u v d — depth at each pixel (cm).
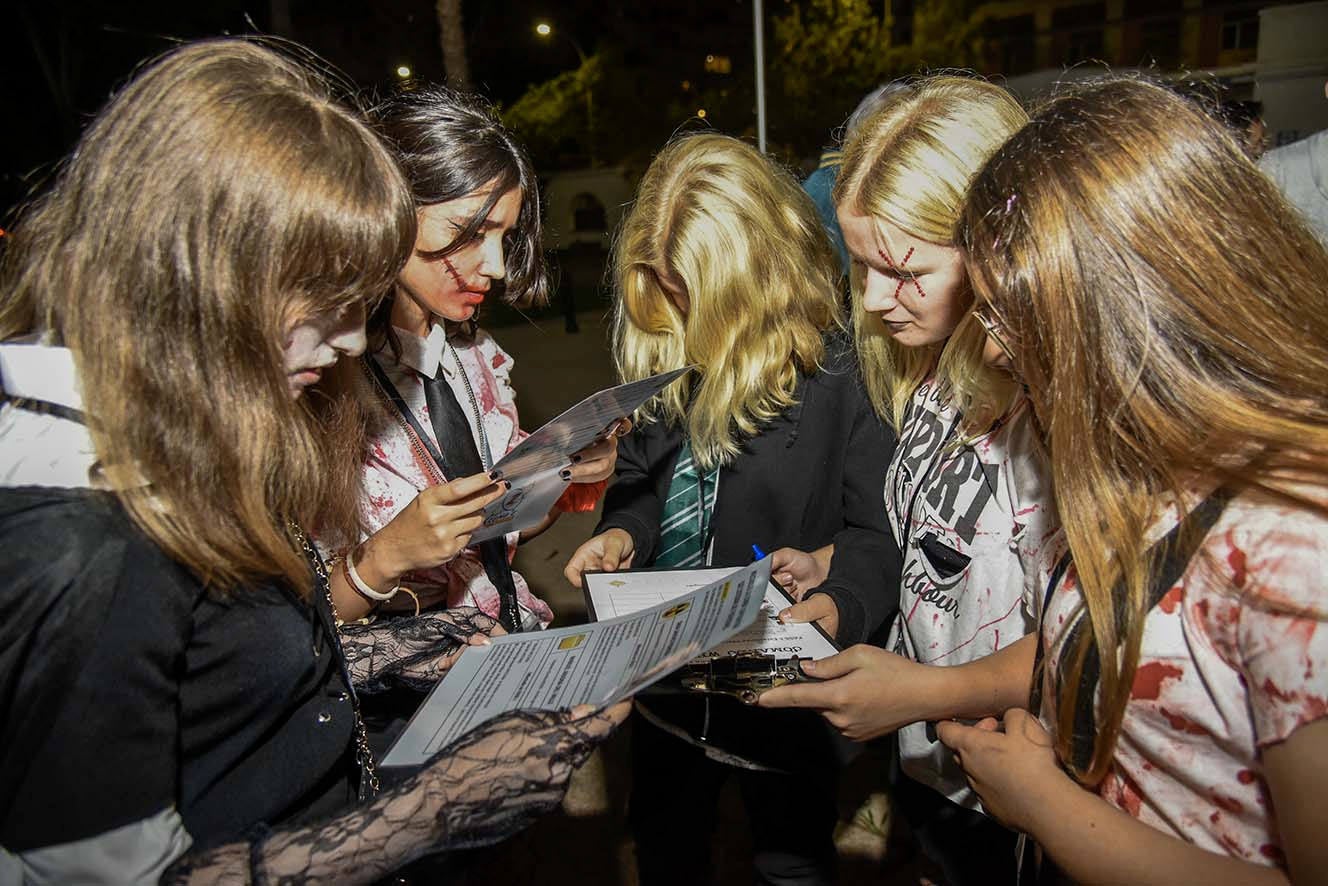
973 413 160
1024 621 157
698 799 199
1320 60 998
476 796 113
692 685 146
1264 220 100
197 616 107
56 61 1691
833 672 147
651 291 200
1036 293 104
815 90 1861
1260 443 95
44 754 96
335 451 164
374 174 106
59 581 94
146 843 103
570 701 126
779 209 186
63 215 100
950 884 183
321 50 1711
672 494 203
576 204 2478
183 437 99
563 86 2397
